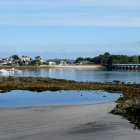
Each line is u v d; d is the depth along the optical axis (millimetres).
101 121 19141
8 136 15828
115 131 16594
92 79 85000
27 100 31719
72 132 16516
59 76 107000
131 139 15055
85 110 23297
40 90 42188
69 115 21266
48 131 16781
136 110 21562
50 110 23438
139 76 104688
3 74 125375
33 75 118000
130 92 39156
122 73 134000
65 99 32531
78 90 42781
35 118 20250
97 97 34438
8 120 19609
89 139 15172
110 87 45531
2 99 32406
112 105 25859
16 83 50562
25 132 16594
